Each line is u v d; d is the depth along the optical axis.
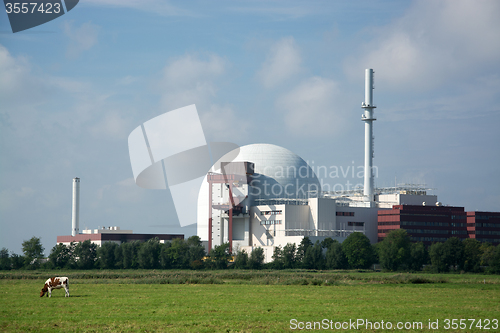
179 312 54.94
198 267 173.00
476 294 76.88
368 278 109.56
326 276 121.12
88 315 52.75
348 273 143.25
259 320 50.19
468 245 153.25
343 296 72.75
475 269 150.38
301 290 82.88
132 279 109.00
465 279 109.06
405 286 91.56
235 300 66.50
